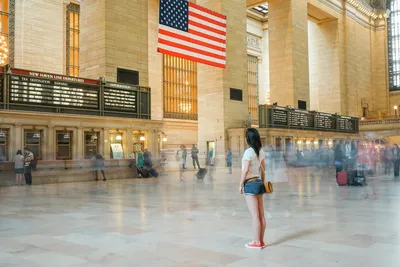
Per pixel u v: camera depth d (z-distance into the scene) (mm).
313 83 38875
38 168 13938
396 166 16797
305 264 4004
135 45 19156
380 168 21266
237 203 8758
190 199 9531
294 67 29797
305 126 28297
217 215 7078
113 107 17125
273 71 30641
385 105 43500
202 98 24656
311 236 5316
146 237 5312
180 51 17812
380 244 4844
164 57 30453
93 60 18312
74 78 15602
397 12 43844
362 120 36906
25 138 13898
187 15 18250
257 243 4695
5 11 21328
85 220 6641
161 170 19453
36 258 4297
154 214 7250
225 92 23766
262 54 42594
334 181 15031
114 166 16359
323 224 6184
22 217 6957
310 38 39219
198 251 4562
